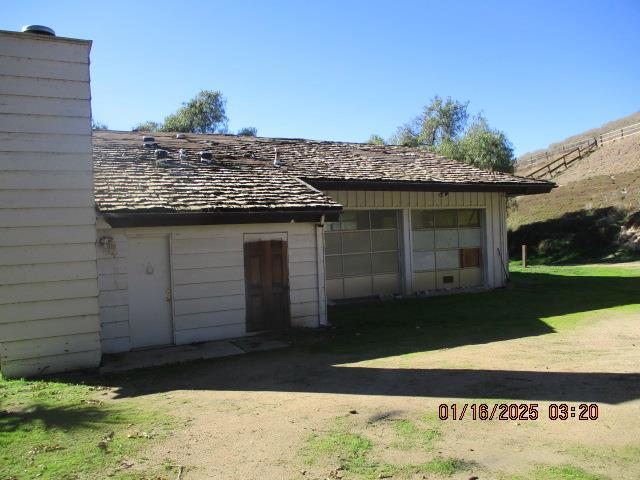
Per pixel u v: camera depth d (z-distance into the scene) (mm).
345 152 16844
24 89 7176
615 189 34406
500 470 3887
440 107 42438
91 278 7566
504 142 32688
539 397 5477
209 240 9297
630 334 8891
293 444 4500
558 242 31234
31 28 7340
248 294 9688
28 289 7207
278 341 9148
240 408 5551
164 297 8953
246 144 15672
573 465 3914
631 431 4480
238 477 3918
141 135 15031
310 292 10375
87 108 7543
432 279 15523
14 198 7125
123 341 8508
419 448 4336
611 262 26344
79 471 4062
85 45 7531
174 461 4223
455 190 14609
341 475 3893
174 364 7781
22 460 4289
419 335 9602
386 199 14539
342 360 7684
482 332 9727
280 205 9516
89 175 7559
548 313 11656
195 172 10867
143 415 5391
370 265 14547
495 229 16562
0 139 7051
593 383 5875
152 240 8883
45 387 6617
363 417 5113
